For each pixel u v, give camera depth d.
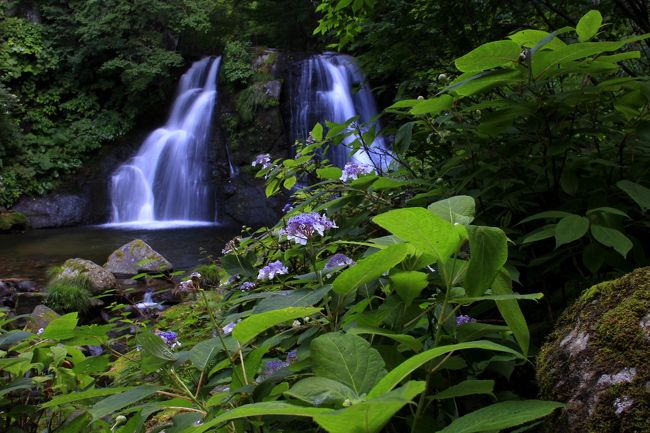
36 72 14.88
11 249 10.70
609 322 1.04
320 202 2.60
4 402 1.71
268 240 2.35
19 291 7.46
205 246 10.76
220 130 14.59
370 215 2.35
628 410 0.92
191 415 1.14
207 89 15.36
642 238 1.90
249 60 14.87
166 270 7.92
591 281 1.83
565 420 1.02
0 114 13.59
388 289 1.32
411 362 0.71
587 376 1.02
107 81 15.19
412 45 3.65
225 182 14.05
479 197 2.00
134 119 15.30
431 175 2.54
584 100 1.70
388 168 3.27
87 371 1.74
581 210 1.84
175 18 15.84
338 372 0.83
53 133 14.78
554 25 3.50
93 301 6.44
